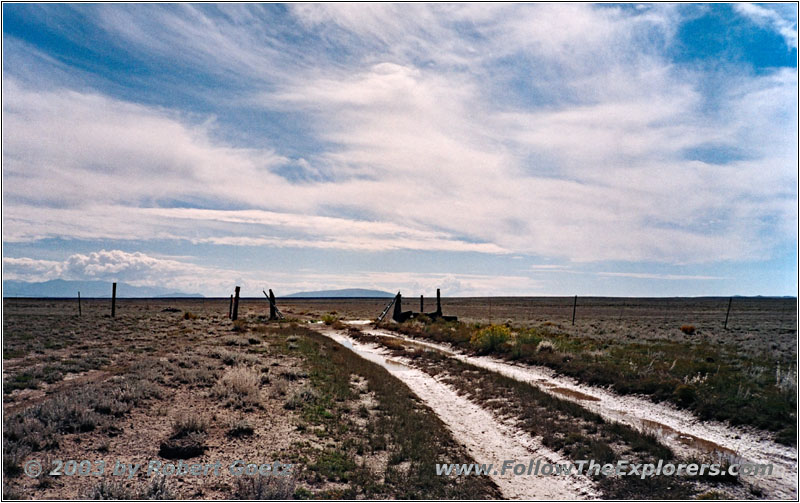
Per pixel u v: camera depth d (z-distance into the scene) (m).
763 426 13.54
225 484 8.86
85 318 43.81
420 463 11.03
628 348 27.55
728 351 26.12
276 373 19.34
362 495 9.02
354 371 22.17
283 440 11.62
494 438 14.12
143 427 11.53
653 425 14.70
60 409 11.27
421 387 20.94
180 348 24.45
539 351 26.77
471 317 67.88
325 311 91.88
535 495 10.01
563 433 13.65
